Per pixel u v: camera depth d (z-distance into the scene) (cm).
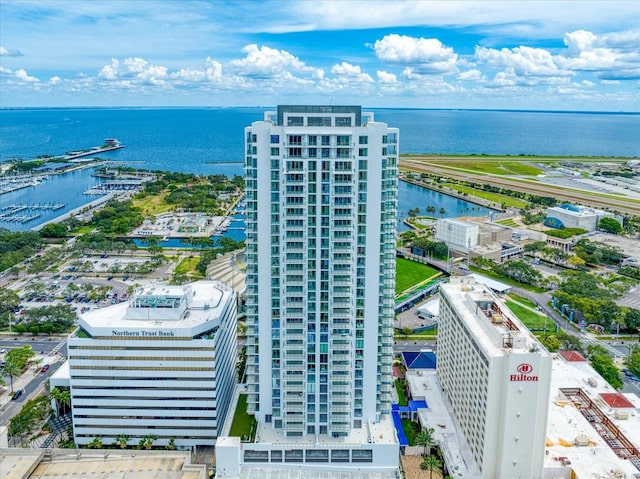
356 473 16912
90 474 16350
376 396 18200
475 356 17838
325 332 17200
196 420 19638
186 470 16500
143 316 19700
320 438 17662
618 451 18575
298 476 16550
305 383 17550
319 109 16562
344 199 16238
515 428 16450
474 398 18025
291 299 17000
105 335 18912
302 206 16275
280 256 16712
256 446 17138
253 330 17912
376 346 17700
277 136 15950
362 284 17188
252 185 16550
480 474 17275
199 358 19012
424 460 19050
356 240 16838
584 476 16712
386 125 16138
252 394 18425
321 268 16750
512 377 16088
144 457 17200
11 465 16438
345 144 15950
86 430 19888
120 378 19312
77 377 19350
